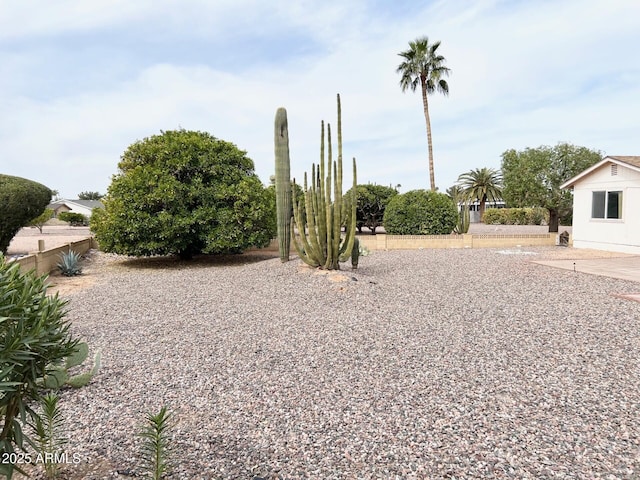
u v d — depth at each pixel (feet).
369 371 13.41
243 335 17.53
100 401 11.32
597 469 7.99
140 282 31.71
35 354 6.40
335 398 11.43
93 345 16.34
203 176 42.57
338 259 31.32
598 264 37.19
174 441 9.15
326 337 17.15
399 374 13.11
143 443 8.88
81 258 45.39
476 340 16.52
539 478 7.73
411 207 59.06
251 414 10.52
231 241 41.29
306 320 19.88
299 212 31.58
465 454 8.59
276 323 19.40
